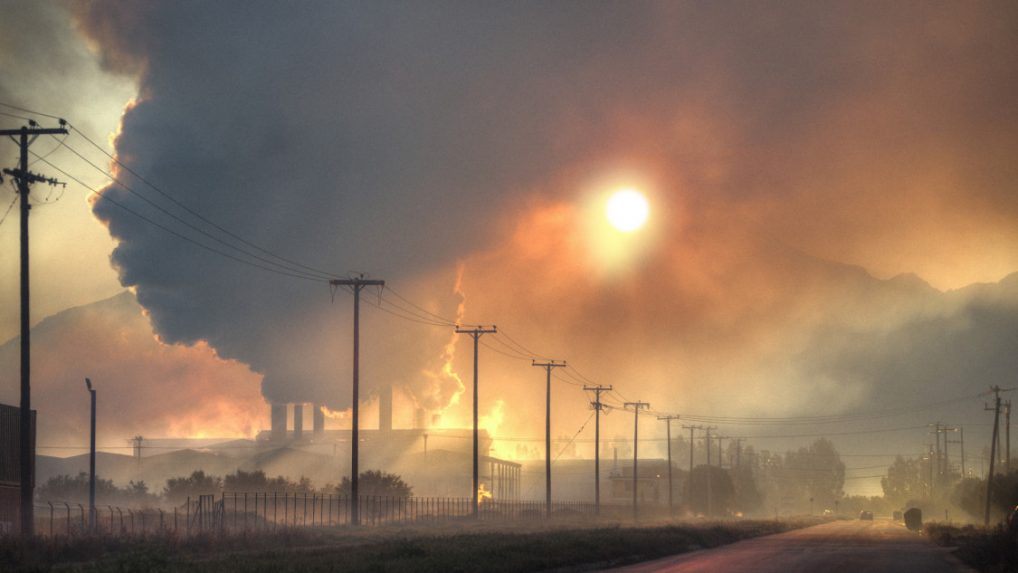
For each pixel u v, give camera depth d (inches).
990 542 1764.3
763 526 3799.2
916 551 2066.9
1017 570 1401.3
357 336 3041.3
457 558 1402.6
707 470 6584.6
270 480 4534.9
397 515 3818.9
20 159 1782.7
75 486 4471.0
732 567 1515.7
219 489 4384.8
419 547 1553.9
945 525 3622.0
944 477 7165.4
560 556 1562.5
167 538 1768.0
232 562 1270.9
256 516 2824.8
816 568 1485.0
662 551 2010.3
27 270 1774.1
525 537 2172.7
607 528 2898.6
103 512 3351.4
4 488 2241.6
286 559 1385.3
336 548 1756.9
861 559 1747.0
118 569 1154.0
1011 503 4338.1
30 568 1207.6
